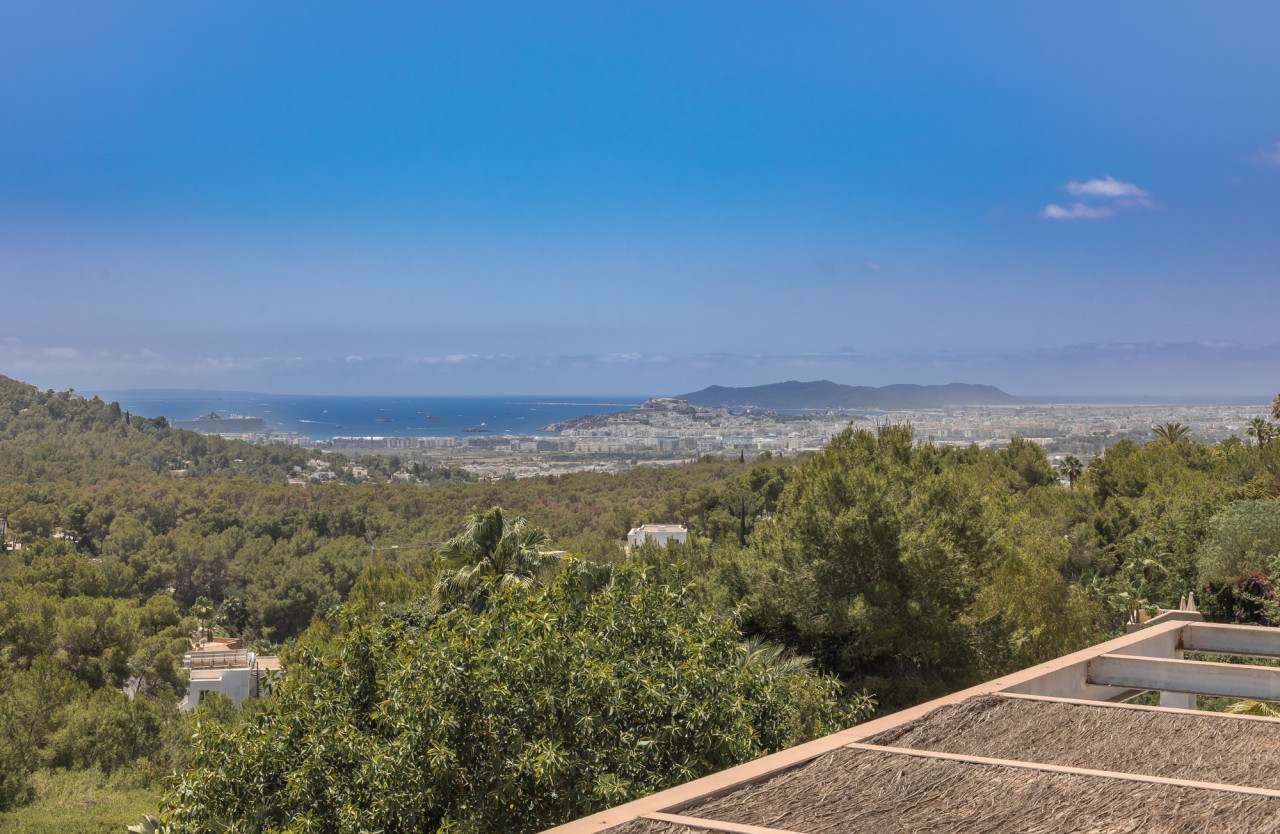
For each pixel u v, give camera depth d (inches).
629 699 338.6
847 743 162.9
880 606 550.9
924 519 585.6
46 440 6919.3
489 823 309.3
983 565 611.5
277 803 365.7
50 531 3336.6
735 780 142.6
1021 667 592.1
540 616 358.0
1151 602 1151.6
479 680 320.2
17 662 1332.4
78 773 978.7
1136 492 1752.0
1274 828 127.1
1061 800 138.3
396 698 335.3
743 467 4490.7
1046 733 178.7
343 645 422.6
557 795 307.7
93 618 1446.9
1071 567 1429.6
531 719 321.1
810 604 587.5
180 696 1462.8
